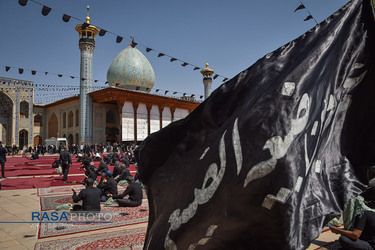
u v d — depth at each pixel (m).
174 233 1.24
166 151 1.60
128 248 3.16
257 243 0.97
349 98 1.29
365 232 2.04
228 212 1.03
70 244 3.31
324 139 1.23
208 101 1.43
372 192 2.06
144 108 30.56
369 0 1.28
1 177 9.73
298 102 1.05
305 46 1.19
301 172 1.00
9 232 3.79
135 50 32.62
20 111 33.50
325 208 1.08
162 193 1.52
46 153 28.42
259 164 1.00
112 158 15.52
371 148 1.29
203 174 1.21
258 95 1.14
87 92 27.45
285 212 0.93
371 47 1.25
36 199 6.26
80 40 26.73
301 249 0.93
